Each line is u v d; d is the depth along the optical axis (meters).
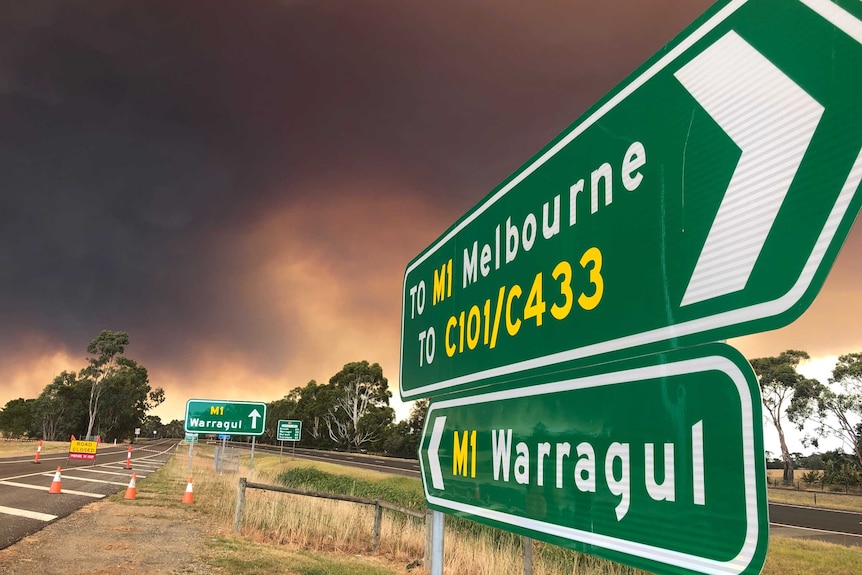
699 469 1.15
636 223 1.45
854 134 0.93
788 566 10.03
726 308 1.14
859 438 38.16
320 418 76.06
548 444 1.72
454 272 2.65
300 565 7.57
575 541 1.54
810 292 0.96
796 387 40.62
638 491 1.32
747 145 1.15
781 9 1.11
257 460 37.78
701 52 1.31
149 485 16.67
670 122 1.37
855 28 0.97
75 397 89.44
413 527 10.27
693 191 1.27
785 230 1.03
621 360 1.44
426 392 2.88
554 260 1.81
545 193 1.91
